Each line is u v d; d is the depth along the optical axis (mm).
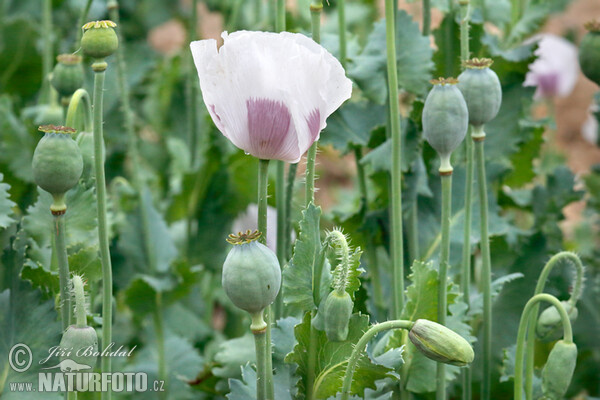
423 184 1637
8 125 1789
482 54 1700
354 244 1666
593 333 1736
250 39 1317
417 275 1466
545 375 1445
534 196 1793
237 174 1870
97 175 1397
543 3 1812
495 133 1702
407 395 1502
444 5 1701
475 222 1671
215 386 1708
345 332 1354
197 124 1953
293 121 1326
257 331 1346
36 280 1493
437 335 1334
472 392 1663
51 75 1671
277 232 1561
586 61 1606
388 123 1613
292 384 1430
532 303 1453
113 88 1942
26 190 1805
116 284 1743
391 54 1447
